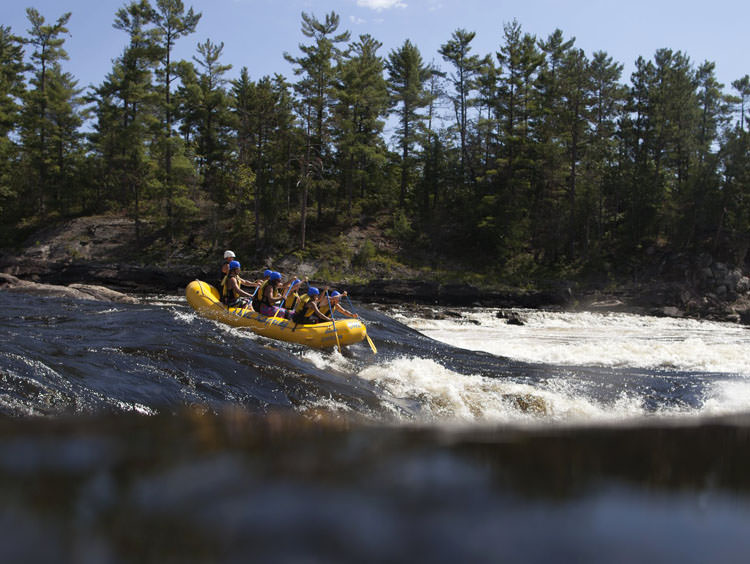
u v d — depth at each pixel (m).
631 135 45.16
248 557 1.94
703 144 49.62
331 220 46.81
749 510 2.36
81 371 5.16
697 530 2.15
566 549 1.98
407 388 6.45
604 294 35.84
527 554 1.94
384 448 3.46
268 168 43.66
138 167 42.69
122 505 2.40
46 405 4.33
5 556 1.93
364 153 47.25
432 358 8.71
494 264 42.62
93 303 11.20
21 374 4.77
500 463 3.09
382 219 48.03
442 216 47.50
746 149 37.84
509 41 44.25
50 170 47.53
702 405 6.60
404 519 2.25
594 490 2.61
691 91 45.19
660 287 36.19
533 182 46.28
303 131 42.31
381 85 48.38
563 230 42.41
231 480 2.72
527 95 45.34
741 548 1.98
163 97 42.78
